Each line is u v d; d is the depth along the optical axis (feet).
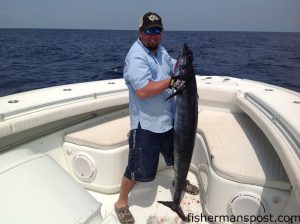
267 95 11.35
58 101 9.64
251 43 150.51
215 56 80.84
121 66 57.26
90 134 9.78
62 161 9.81
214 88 12.35
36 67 57.98
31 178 6.15
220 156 8.33
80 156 9.37
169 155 8.66
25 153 8.20
